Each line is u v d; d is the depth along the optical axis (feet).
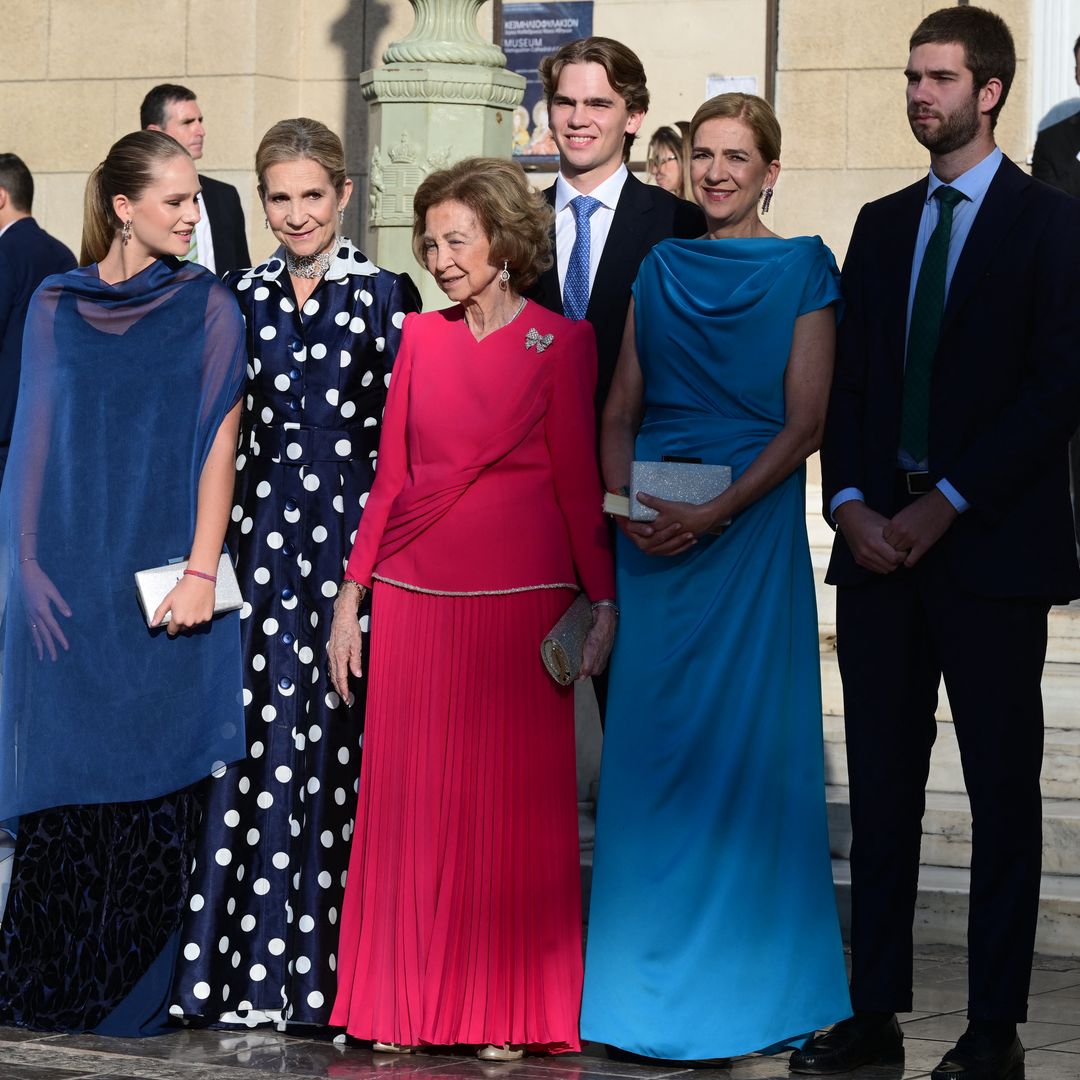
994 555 22.67
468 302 24.68
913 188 23.99
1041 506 22.88
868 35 44.52
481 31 47.91
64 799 25.40
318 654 25.38
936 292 23.20
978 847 22.82
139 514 25.62
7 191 38.11
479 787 24.13
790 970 23.68
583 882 32.71
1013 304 22.77
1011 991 22.57
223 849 25.16
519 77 34.55
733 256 24.41
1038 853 22.88
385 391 25.73
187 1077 22.52
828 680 36.88
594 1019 23.89
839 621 23.93
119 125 48.44
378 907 24.31
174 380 25.55
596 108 26.53
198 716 25.31
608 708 24.62
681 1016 23.45
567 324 24.71
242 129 47.55
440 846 24.14
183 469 25.52
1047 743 33.94
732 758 23.84
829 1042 23.26
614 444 25.09
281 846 25.34
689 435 24.44
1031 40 42.93
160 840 25.43
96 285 25.64
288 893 25.27
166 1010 25.04
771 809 23.89
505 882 24.02
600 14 47.32
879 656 23.48
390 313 25.58
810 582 24.53
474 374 24.50
